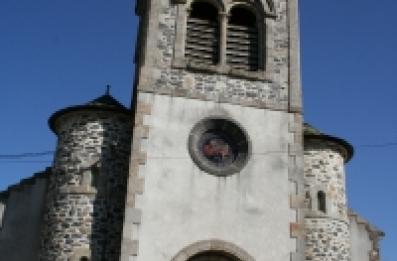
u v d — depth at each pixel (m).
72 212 18.11
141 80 18.56
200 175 17.44
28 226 21.11
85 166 18.77
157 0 20.23
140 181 16.92
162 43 19.45
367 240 22.55
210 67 19.25
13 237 20.95
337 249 19.41
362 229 22.70
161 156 17.44
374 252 22.39
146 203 16.69
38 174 21.97
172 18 20.02
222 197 17.27
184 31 19.86
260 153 18.14
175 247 16.34
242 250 16.64
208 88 18.92
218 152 18.08
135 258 15.96
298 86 19.53
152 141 17.62
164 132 17.84
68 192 18.44
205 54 19.92
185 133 17.98
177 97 18.55
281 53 20.12
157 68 18.92
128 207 16.52
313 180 20.22
